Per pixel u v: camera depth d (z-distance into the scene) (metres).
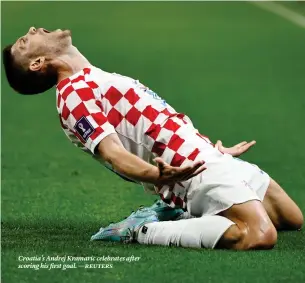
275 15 59.09
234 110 37.59
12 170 27.91
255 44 52.47
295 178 26.75
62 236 19.94
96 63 47.09
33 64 19.67
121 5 62.91
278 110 37.56
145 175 17.75
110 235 19.16
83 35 54.06
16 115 37.66
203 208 18.75
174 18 59.25
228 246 18.22
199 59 48.78
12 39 50.66
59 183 26.17
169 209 20.02
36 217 22.06
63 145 31.97
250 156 29.80
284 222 20.34
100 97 18.86
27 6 61.09
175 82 43.31
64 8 61.09
